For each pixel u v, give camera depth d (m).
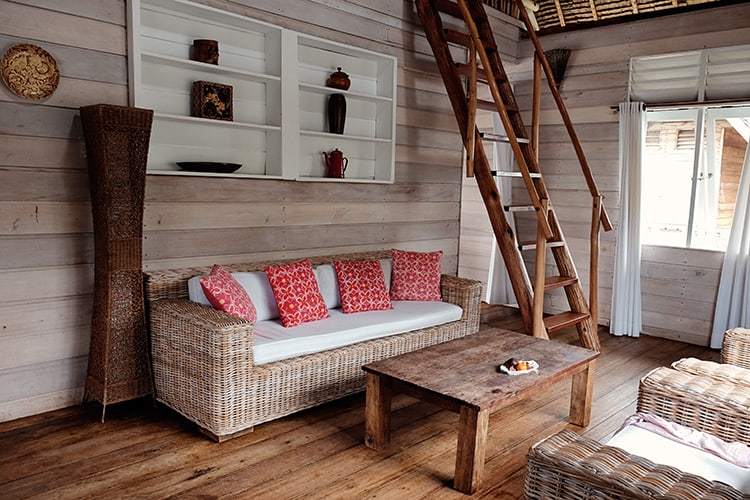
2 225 2.91
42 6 2.93
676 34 5.01
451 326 4.04
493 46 4.77
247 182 3.84
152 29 3.44
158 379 3.18
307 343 3.21
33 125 2.96
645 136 5.36
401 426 3.16
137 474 2.54
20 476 2.49
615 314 5.35
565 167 5.77
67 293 3.15
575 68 5.62
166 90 3.53
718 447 2.12
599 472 1.66
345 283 3.92
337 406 3.43
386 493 2.47
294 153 4.00
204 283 3.11
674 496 1.54
